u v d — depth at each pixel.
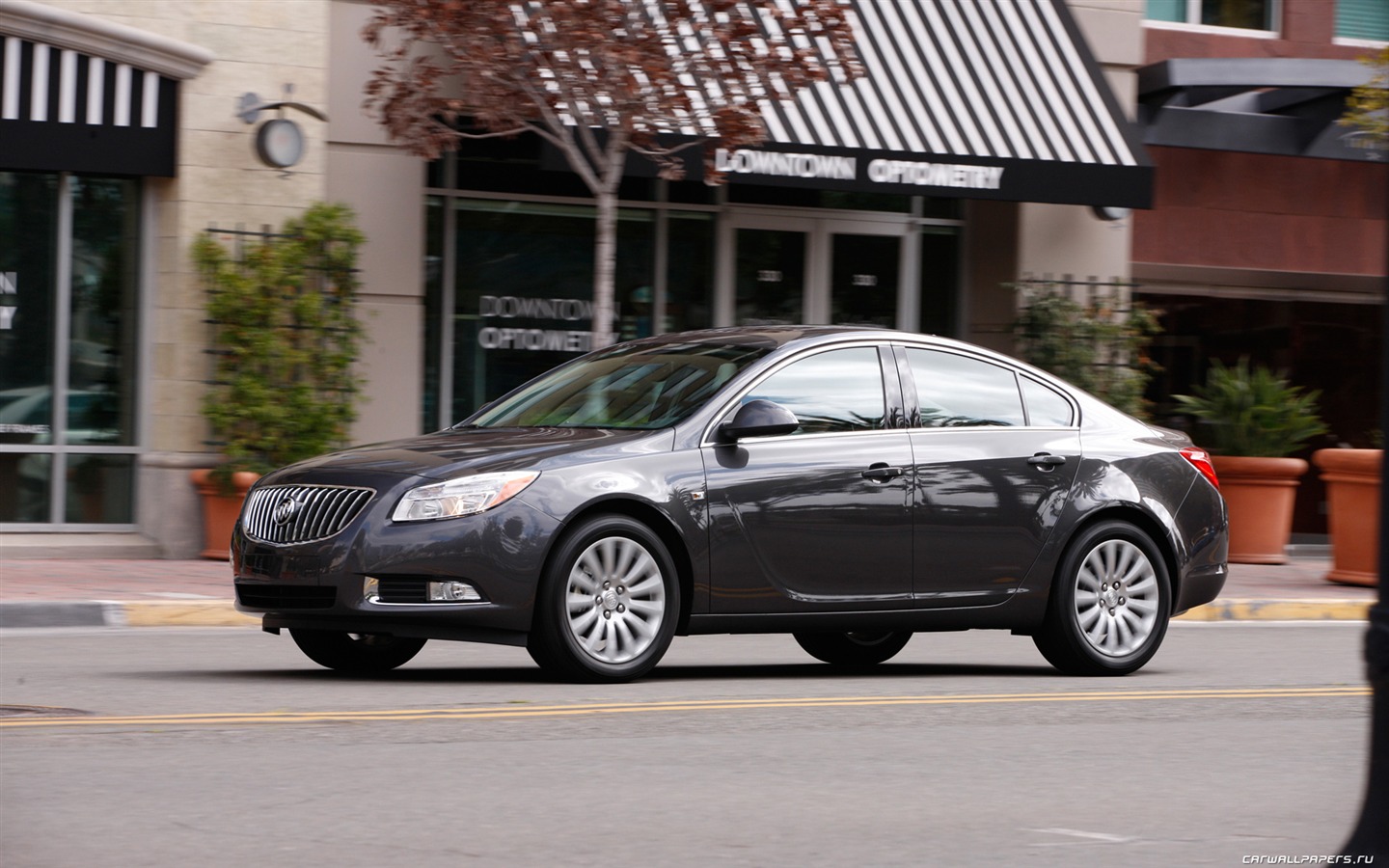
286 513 22.05
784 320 48.31
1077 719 20.86
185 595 32.12
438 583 21.23
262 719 19.06
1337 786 16.88
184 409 40.44
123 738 17.78
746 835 14.05
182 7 40.22
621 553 22.17
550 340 46.06
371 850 13.16
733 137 36.38
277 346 39.88
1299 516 54.72
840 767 17.17
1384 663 10.58
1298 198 53.66
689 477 22.48
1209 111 50.22
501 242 45.53
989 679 24.81
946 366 24.94
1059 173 45.16
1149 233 51.97
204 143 40.44
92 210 40.69
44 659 25.16
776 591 22.97
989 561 24.34
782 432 22.55
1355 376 54.69
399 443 23.66
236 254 40.72
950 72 45.38
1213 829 14.73
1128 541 25.50
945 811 15.24
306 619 21.81
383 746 17.53
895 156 43.38
